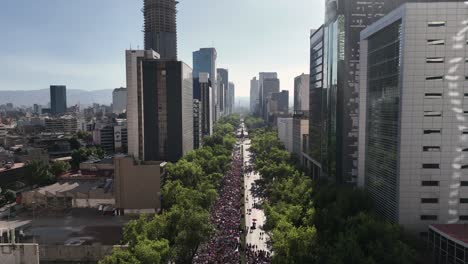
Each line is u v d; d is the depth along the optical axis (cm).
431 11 10575
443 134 10869
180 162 19488
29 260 5419
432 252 9975
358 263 7888
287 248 8656
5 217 15775
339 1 17275
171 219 11238
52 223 14912
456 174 10969
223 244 11925
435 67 10738
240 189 19725
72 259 11556
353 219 10244
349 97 17300
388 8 16975
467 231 9556
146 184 15875
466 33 10612
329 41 18725
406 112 10894
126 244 11256
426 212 11112
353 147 17338
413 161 11000
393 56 11669
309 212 11100
